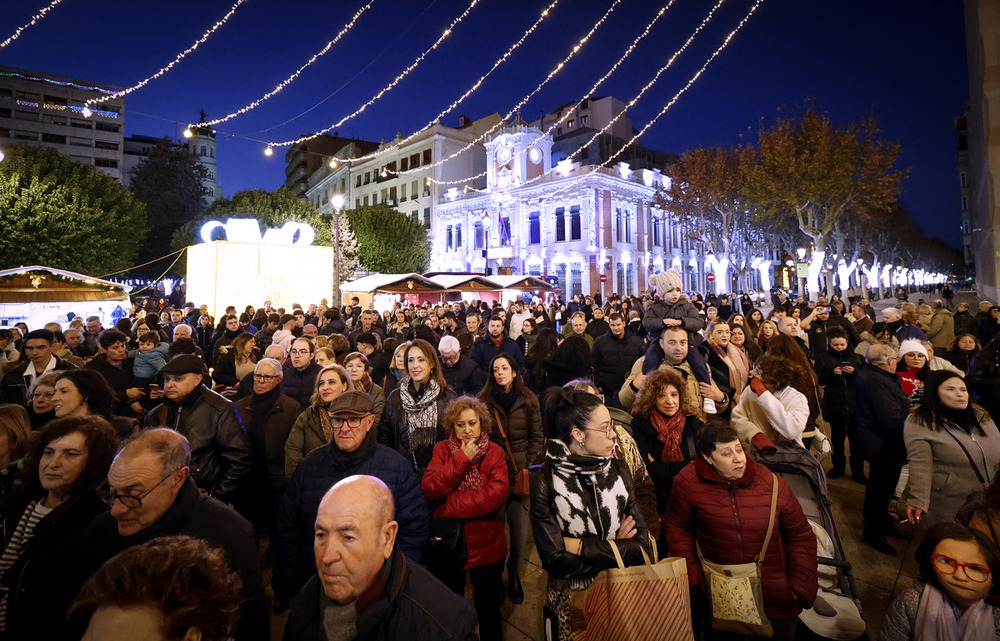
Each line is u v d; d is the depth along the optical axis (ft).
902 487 13.19
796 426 10.18
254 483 13.25
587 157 151.53
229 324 28.94
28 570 6.72
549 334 21.31
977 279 100.07
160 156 170.09
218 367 21.75
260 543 14.99
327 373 12.25
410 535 9.07
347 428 9.14
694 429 11.60
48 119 189.57
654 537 9.28
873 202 88.22
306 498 9.21
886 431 13.91
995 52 73.72
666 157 178.91
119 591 3.88
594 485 8.09
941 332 29.84
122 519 6.55
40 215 81.05
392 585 5.47
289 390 16.12
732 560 8.14
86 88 196.54
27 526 7.27
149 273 141.90
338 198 51.57
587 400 8.25
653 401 11.75
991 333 30.22
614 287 117.29
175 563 4.10
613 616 7.10
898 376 14.40
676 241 139.85
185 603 3.91
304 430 12.36
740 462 8.25
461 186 156.35
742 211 103.24
